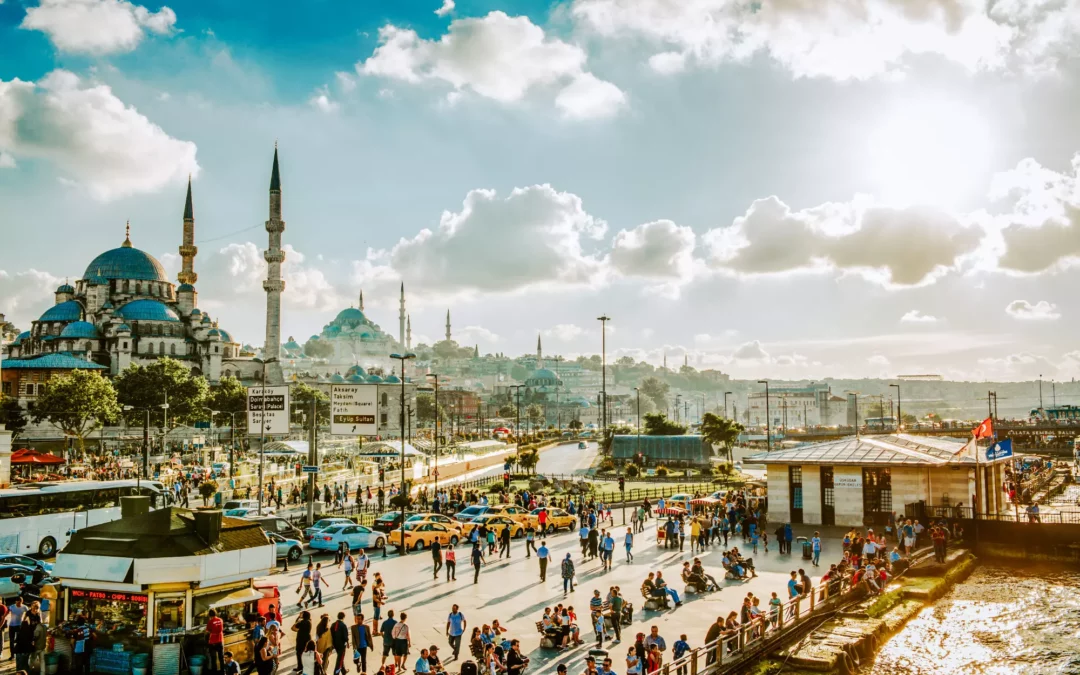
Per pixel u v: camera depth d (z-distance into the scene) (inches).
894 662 1241.4
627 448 5275.6
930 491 2135.8
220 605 1004.6
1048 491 3612.2
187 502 2657.5
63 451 4817.9
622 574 1696.6
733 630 1082.1
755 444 6707.7
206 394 6067.9
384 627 1039.0
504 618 1328.7
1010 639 1359.5
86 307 7431.1
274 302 7396.7
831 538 2079.2
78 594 978.1
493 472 5000.0
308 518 2309.3
